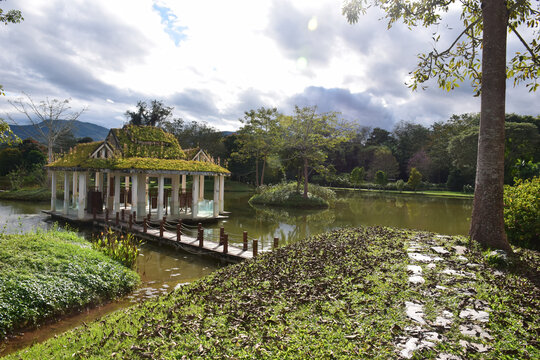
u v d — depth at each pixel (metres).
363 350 4.02
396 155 72.44
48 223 19.02
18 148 44.47
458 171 55.94
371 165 66.50
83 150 20.81
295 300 5.81
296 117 32.50
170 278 9.84
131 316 5.83
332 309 5.30
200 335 4.75
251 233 17.22
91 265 8.59
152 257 12.24
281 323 4.95
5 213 22.45
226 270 8.70
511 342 4.07
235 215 23.86
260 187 36.88
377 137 81.62
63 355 4.62
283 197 31.78
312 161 35.03
